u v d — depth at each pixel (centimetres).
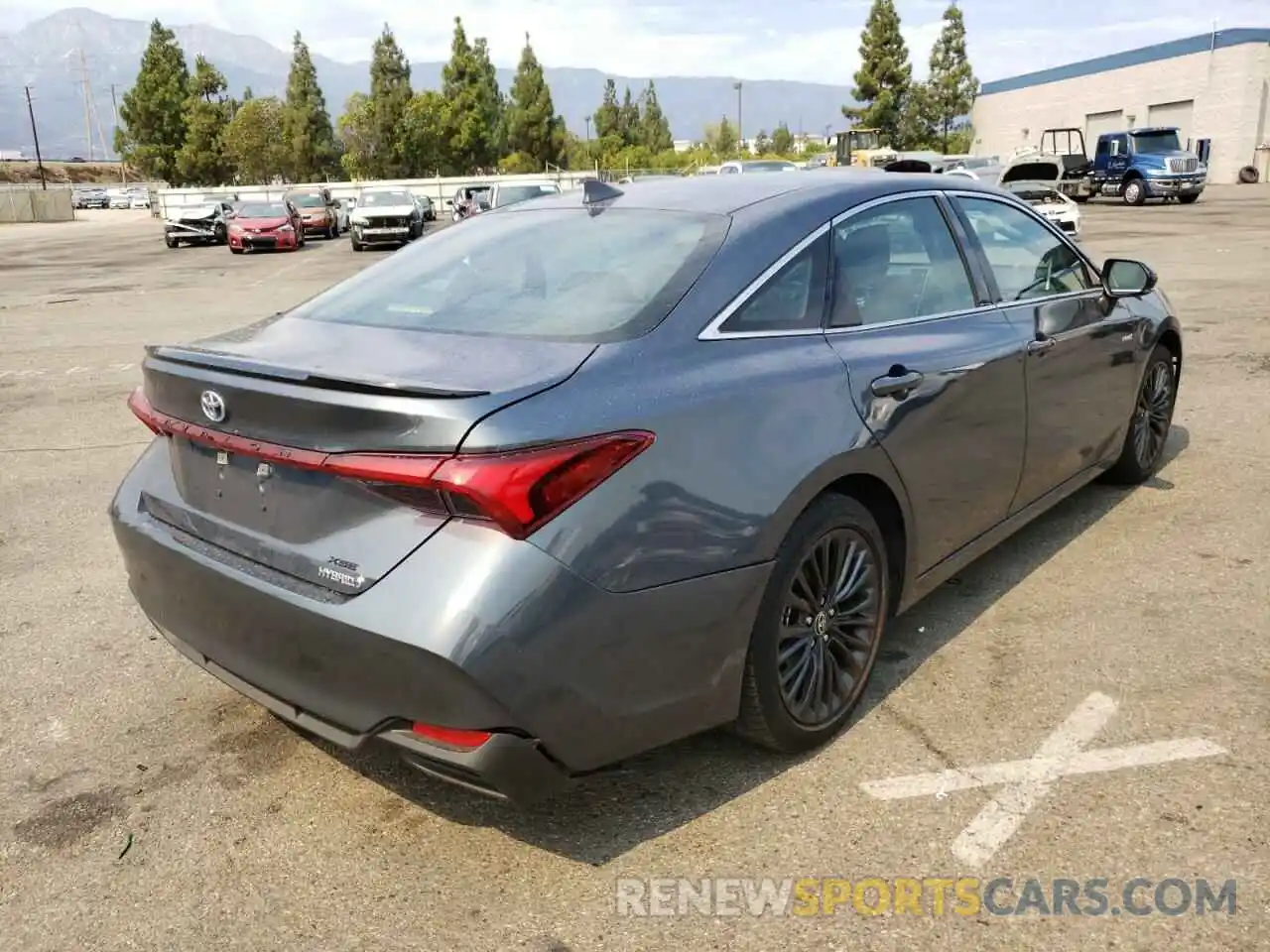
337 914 247
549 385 241
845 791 286
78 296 1794
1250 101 4512
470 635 220
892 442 310
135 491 310
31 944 240
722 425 261
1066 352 411
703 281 286
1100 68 5278
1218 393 725
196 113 6862
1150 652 357
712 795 287
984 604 400
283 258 2678
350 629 231
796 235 312
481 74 7194
